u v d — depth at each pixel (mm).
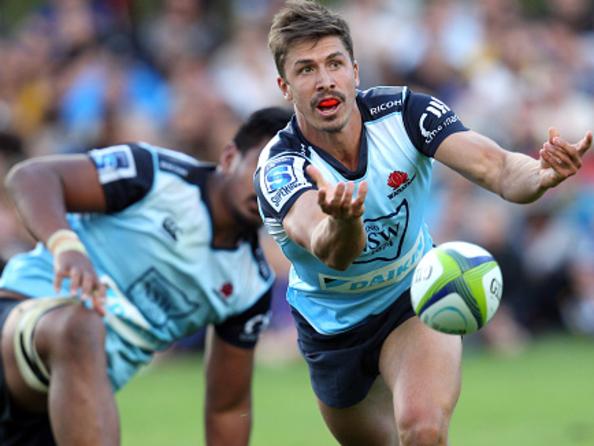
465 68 46250
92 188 19516
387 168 16859
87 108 43562
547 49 49250
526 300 41531
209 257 20156
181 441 26531
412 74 45500
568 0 51500
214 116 42656
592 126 46156
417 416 16141
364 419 19062
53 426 18344
